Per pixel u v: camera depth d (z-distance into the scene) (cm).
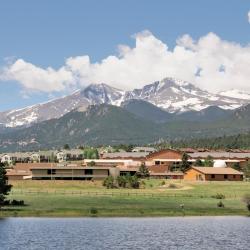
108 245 11175
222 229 13575
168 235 12550
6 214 15638
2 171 16888
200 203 18388
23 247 10775
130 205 17462
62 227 13575
